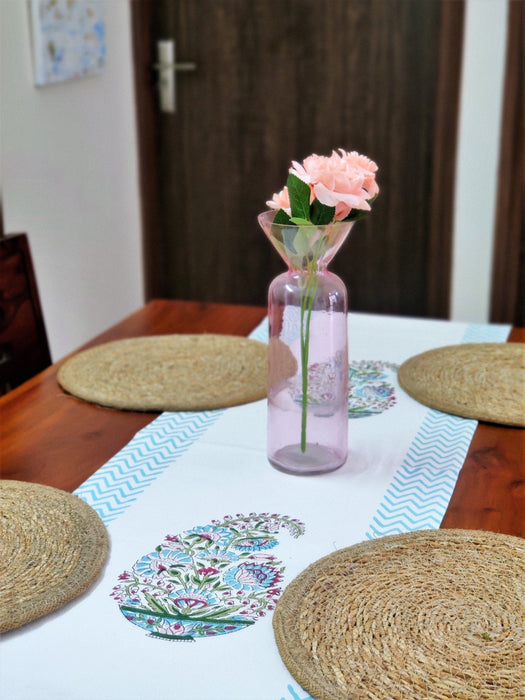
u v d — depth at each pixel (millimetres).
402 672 784
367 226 3205
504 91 2889
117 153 3172
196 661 806
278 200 1104
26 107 2590
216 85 3193
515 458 1191
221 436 1260
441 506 1067
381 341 1644
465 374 1448
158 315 1812
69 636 839
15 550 971
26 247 1710
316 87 3105
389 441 1240
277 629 837
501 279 3074
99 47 2912
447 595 895
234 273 3406
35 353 1716
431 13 2916
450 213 3088
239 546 985
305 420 1135
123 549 981
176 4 3139
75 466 1176
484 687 766
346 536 1006
